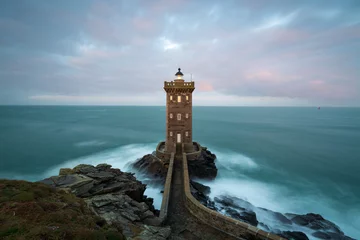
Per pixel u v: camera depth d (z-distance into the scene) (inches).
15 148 2370.8
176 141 1435.8
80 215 410.0
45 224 341.4
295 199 1184.2
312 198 1203.2
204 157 1501.0
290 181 1449.3
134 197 786.2
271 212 933.2
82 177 721.0
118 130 3873.0
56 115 7854.3
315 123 5684.1
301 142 2864.2
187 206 764.0
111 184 762.8
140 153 2114.9
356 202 1166.3
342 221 985.5
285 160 1967.3
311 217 914.7
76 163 1840.6
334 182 1449.3
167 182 925.8
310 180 1478.8
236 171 1606.8
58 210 401.7
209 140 2913.4
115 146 2488.9
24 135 3218.5
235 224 585.3
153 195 1096.2
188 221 670.5
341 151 2356.1
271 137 3240.7
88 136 3181.6
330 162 1921.8
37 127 4165.8
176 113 1422.2
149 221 596.4
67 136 3171.8
